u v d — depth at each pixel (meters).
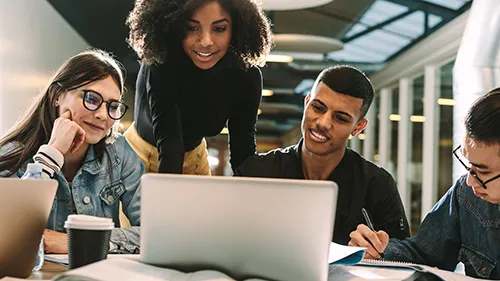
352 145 9.95
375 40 8.02
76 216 1.29
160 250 1.18
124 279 1.04
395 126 8.44
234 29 2.22
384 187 2.21
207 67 2.20
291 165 2.23
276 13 7.38
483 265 1.88
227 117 2.42
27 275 1.30
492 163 1.57
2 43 5.00
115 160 2.13
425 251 1.96
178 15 2.12
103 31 7.24
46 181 1.21
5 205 1.17
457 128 3.81
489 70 3.55
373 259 1.65
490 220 1.88
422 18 6.69
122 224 2.44
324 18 7.55
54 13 6.48
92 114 1.97
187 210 1.16
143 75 2.48
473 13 3.61
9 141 2.02
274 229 1.13
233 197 1.14
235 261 1.17
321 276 1.13
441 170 6.79
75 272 1.03
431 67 7.02
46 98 2.01
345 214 2.17
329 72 2.08
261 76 2.39
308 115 2.08
